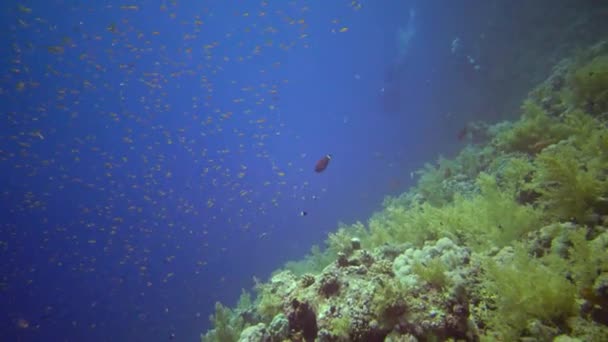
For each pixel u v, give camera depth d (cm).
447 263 414
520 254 342
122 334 2967
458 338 322
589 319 272
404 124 3712
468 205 555
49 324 3441
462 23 3195
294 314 446
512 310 303
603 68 719
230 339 747
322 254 971
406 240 658
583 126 587
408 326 333
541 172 477
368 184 3403
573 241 312
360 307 367
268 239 3694
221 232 4028
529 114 842
